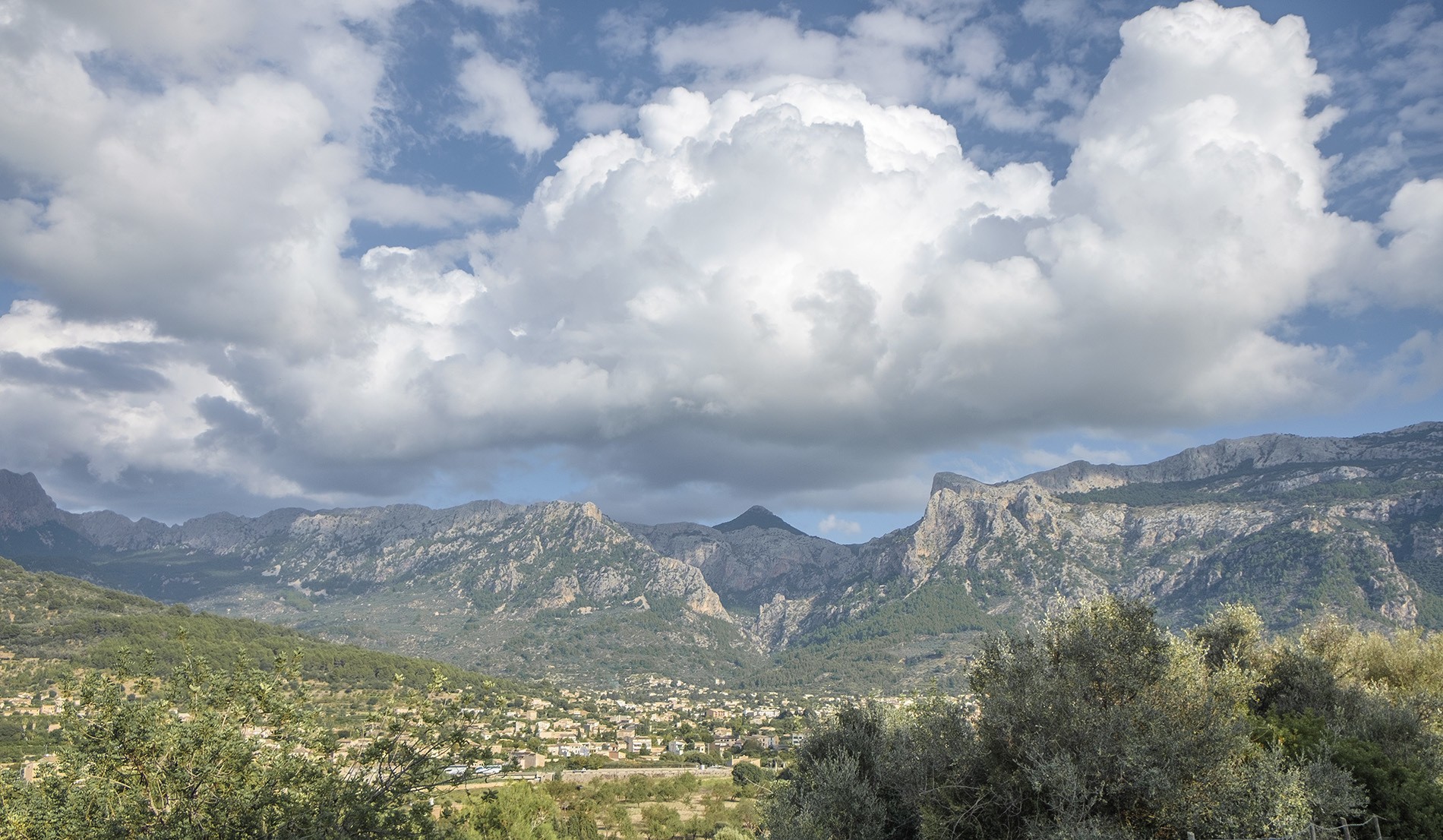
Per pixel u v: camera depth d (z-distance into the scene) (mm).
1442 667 36969
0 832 20000
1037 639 26625
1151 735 20344
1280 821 19781
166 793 21594
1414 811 22703
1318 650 38625
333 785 21594
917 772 24500
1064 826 19281
